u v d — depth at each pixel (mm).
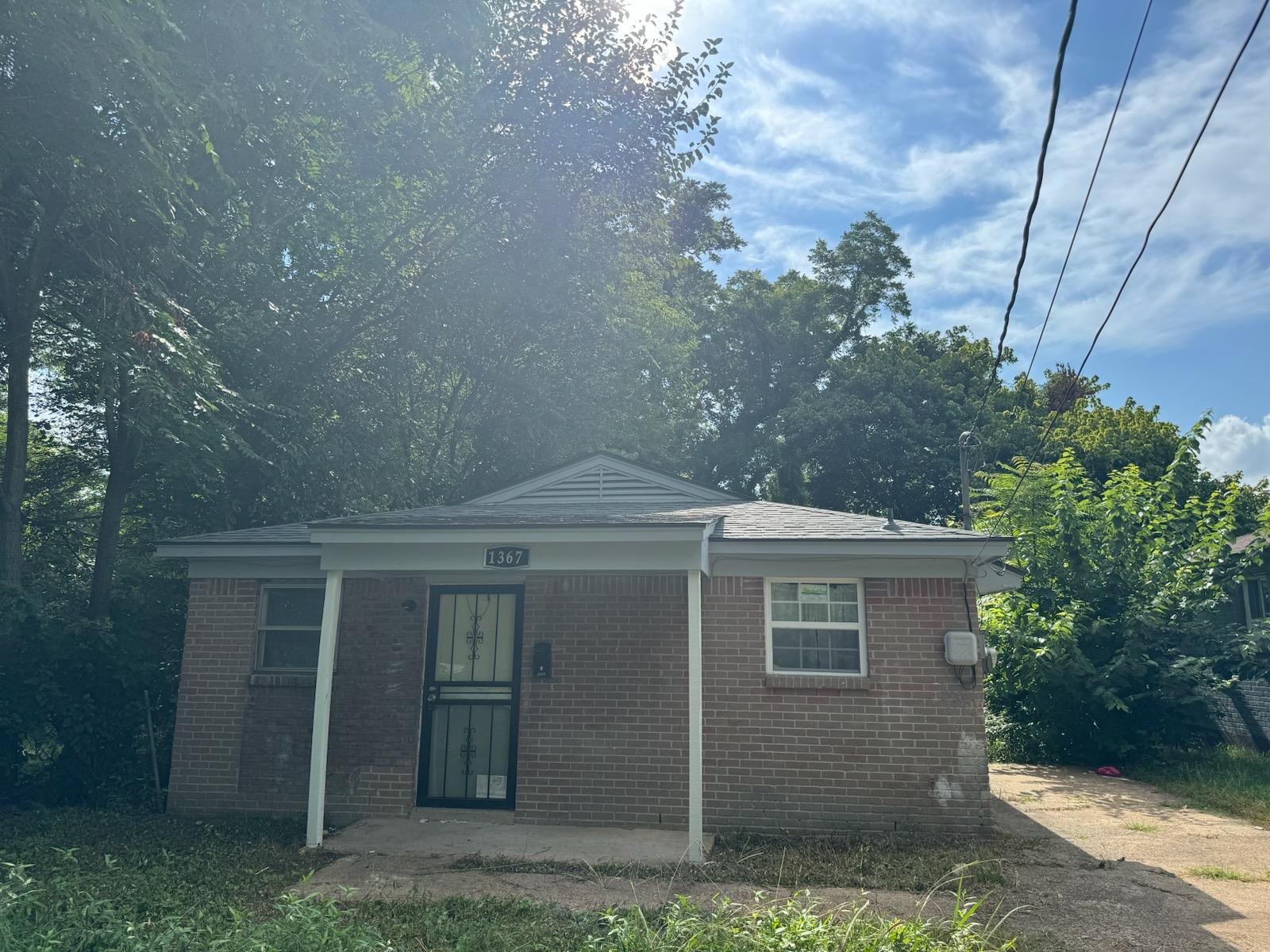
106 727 10984
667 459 26891
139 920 6008
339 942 5176
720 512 10633
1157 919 6266
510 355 19828
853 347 38812
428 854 7984
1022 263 7477
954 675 9055
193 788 9844
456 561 8703
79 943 5223
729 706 9211
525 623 9570
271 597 10312
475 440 20891
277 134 13852
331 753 9570
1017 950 5598
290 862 7785
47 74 10242
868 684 9086
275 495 15477
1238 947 5688
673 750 9117
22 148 10531
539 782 9211
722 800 9055
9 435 12078
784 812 8969
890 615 9242
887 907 6512
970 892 6906
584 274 18375
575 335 19625
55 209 11609
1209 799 10758
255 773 9773
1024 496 15844
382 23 14203
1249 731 16078
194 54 11727
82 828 9000
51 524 17656
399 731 9523
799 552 9078
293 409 15383
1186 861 7898
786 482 35094
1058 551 15508
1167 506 16047
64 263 12625
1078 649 13945
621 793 9094
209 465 13602
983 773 8852
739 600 9422
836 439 32719
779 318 36844
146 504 16641
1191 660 13906
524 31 16844
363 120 15039
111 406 13102
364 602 9859
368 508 17438
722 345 36750
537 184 17031
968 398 34250
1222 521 15398
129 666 11023
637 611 9445
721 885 7051
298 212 15133
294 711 9844
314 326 16406
